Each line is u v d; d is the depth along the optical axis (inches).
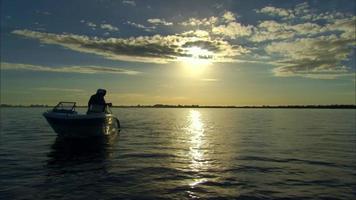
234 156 546.3
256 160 509.0
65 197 308.5
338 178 391.9
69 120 690.2
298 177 396.2
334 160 512.7
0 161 484.1
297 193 330.0
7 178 378.0
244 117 2637.8
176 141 761.0
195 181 371.6
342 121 1919.3
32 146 648.4
